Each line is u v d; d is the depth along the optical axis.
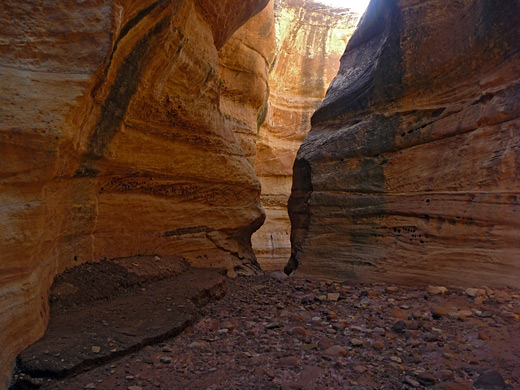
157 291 5.39
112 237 6.05
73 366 3.05
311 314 5.00
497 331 4.07
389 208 7.11
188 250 7.53
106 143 5.41
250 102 14.70
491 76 6.20
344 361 3.45
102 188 5.82
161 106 6.54
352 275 7.16
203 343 3.90
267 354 3.65
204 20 7.81
